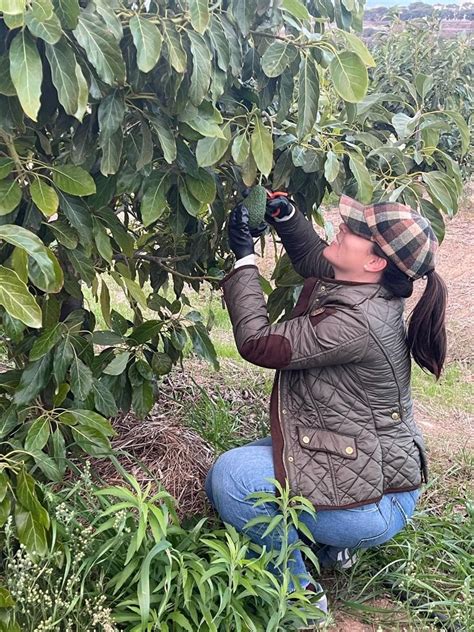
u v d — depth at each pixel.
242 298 1.96
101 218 2.01
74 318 2.08
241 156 1.91
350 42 1.75
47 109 1.72
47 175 1.88
